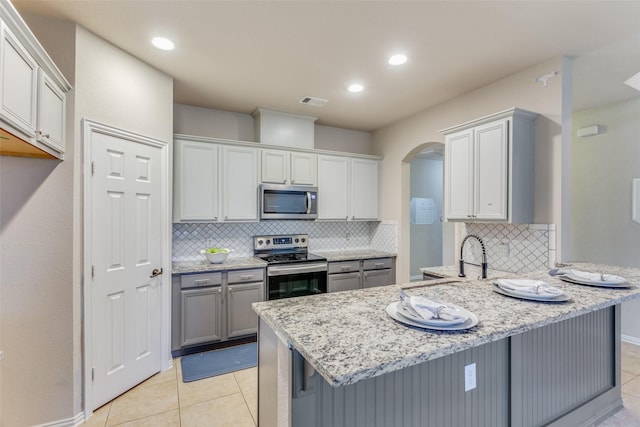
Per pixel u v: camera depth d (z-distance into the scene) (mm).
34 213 1887
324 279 3639
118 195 2285
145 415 2104
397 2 1849
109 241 2215
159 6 1865
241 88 3090
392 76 2818
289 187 3684
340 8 1903
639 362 2807
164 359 2693
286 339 1119
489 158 2549
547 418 1760
